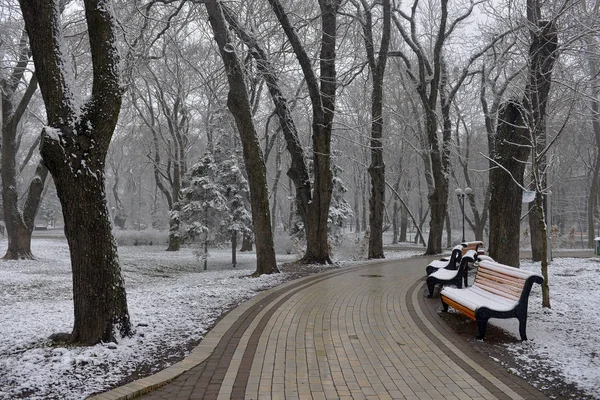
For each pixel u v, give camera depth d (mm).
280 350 6023
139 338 6512
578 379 4945
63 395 4488
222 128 28734
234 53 14086
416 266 17250
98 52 6328
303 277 13664
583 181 50250
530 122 10422
